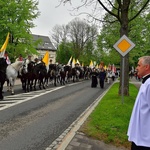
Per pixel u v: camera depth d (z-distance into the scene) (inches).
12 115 461.7
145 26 1366.9
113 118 417.7
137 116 171.9
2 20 1393.9
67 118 453.1
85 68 2007.9
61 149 280.4
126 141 331.3
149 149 168.1
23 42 1504.7
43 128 377.1
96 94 879.7
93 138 330.6
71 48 3238.2
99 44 1465.3
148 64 176.1
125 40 494.0
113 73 1887.3
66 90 976.3
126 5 622.5
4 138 320.8
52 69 1138.0
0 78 641.6
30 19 1491.1
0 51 768.3
